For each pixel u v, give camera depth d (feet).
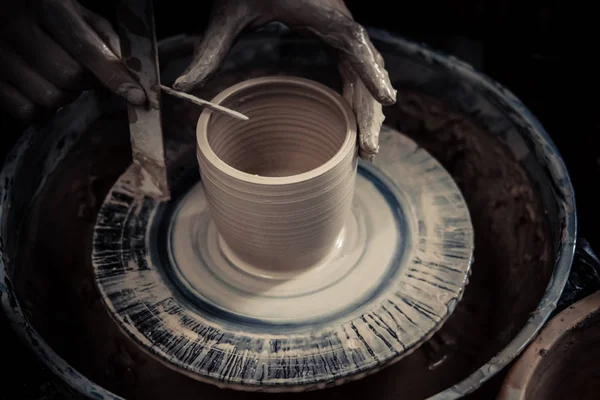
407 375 2.24
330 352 1.96
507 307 2.28
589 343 1.97
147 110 2.08
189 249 2.19
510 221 2.43
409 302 2.06
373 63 1.98
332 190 1.89
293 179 1.83
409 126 2.67
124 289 2.10
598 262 2.13
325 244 2.06
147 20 1.92
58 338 2.23
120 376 2.22
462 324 2.33
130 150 2.56
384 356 1.95
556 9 2.79
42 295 2.26
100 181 2.52
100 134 2.46
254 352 1.96
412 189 2.32
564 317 1.92
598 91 2.88
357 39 2.00
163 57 2.44
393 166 2.38
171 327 2.01
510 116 2.38
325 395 2.20
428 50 2.46
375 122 1.99
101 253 2.18
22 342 1.89
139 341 1.98
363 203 2.28
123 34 1.95
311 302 2.06
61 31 2.08
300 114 2.07
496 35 2.97
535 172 2.33
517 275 2.32
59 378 1.82
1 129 2.60
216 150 2.03
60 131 2.34
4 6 2.10
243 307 2.06
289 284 2.10
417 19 3.03
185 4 2.83
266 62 2.58
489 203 2.52
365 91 2.03
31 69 2.17
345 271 2.13
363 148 1.96
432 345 2.29
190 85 2.00
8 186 2.18
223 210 1.94
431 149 2.67
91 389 1.80
